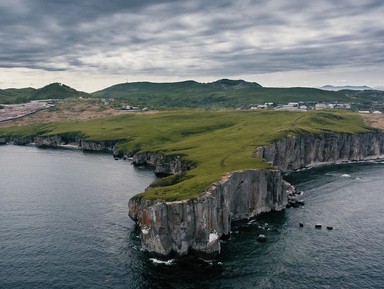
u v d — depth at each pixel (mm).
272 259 103750
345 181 197000
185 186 121188
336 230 125750
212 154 180625
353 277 95250
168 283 91312
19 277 94312
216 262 102000
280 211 144625
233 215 132375
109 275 95062
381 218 138625
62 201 157125
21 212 143125
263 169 142125
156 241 104312
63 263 101375
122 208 146750
